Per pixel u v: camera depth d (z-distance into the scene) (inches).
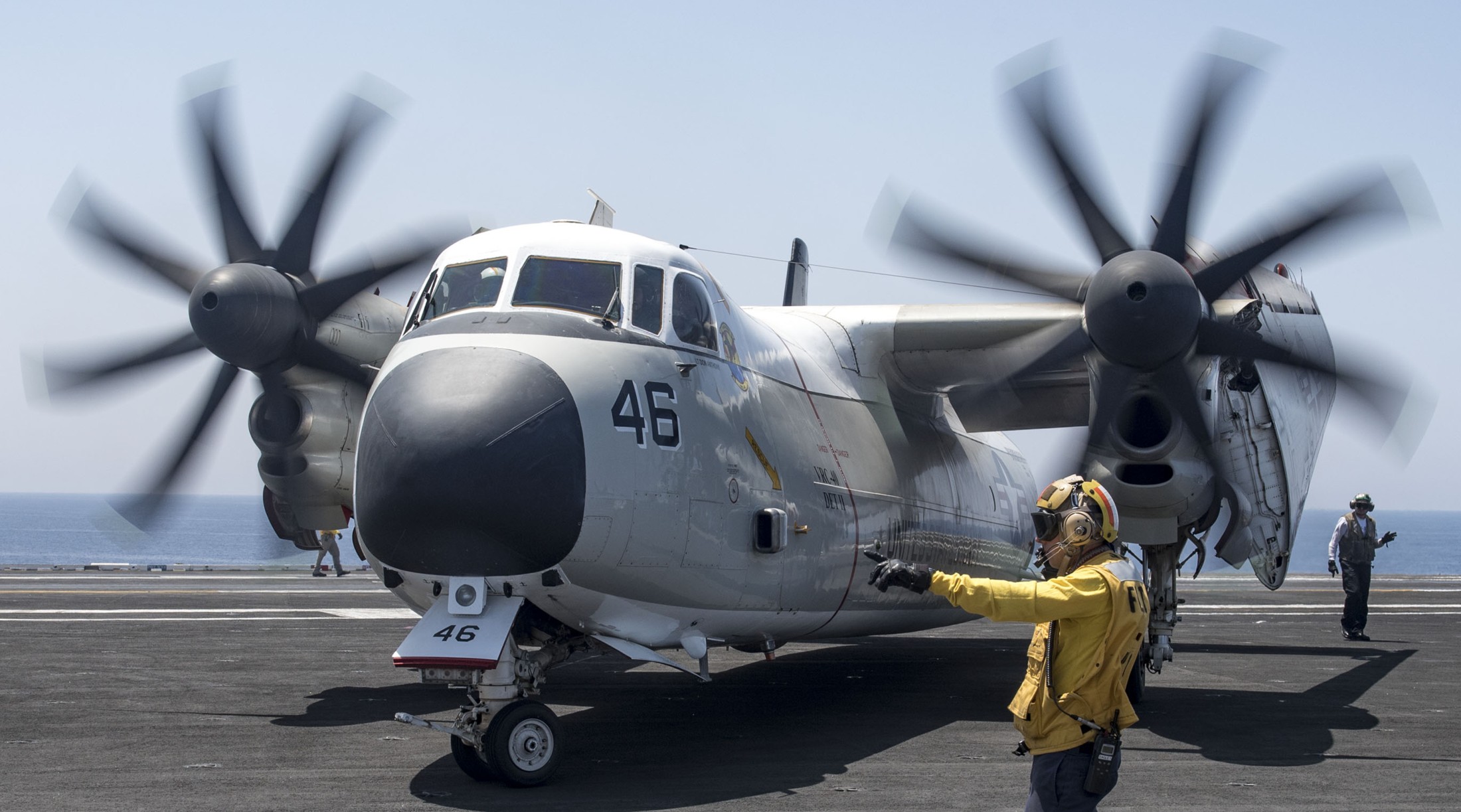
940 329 460.8
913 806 258.8
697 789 275.0
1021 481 622.5
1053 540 181.9
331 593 904.3
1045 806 172.7
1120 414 438.3
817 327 456.1
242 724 358.0
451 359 289.1
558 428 278.7
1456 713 410.6
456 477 269.1
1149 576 454.0
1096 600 167.8
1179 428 421.1
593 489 281.1
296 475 434.9
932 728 368.8
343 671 474.9
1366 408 404.2
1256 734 365.7
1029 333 449.4
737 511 326.3
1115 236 428.5
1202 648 636.1
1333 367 402.3
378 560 287.7
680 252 347.3
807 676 505.0
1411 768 313.4
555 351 292.5
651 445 297.4
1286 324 461.7
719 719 384.5
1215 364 426.9
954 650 624.7
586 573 286.5
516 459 271.6
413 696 415.5
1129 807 264.7
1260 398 445.7
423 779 283.7
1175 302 383.2
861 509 404.5
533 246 323.3
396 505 273.3
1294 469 466.9
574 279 318.0
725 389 336.8
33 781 274.1
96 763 297.0
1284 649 632.4
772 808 255.8
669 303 326.3
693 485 308.0
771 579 346.0
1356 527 692.1
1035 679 175.5
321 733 344.8
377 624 660.1
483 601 279.7
